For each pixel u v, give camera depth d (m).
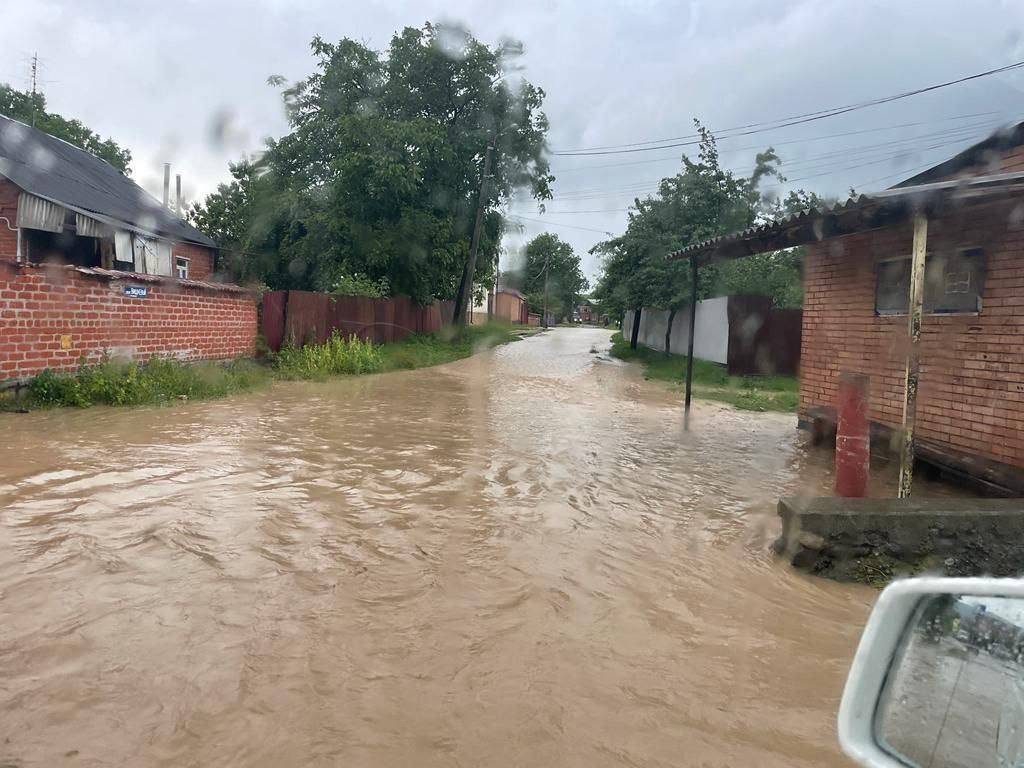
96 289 9.77
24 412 8.23
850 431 5.29
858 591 3.99
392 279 23.92
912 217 5.30
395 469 6.27
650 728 2.59
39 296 8.75
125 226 18.12
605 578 3.98
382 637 3.16
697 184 20.08
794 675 3.01
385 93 25.00
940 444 6.80
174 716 2.50
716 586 3.94
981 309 6.34
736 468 7.11
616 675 2.94
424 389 12.93
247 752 2.33
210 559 3.95
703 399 12.92
